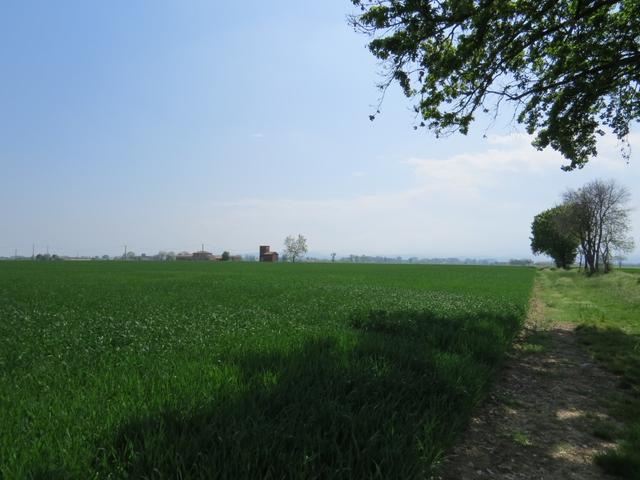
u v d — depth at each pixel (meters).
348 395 5.38
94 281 35.16
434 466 4.54
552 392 8.00
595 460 5.07
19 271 55.47
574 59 13.79
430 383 6.27
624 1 12.95
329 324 12.12
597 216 59.94
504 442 5.65
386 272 69.56
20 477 3.24
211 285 30.95
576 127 15.52
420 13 11.59
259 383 5.67
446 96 15.05
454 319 13.23
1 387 5.67
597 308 20.77
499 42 12.93
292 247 177.62
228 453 3.79
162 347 8.44
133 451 3.72
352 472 3.78
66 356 7.62
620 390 8.11
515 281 43.53
